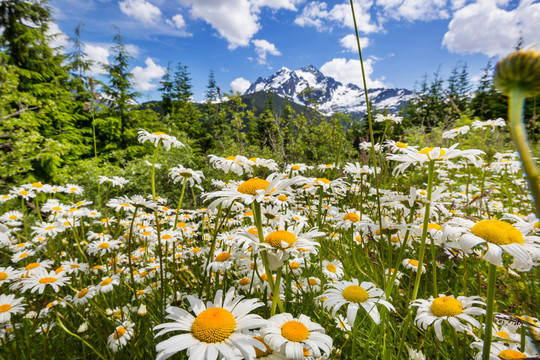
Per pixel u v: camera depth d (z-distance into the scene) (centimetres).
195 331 111
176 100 2984
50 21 1350
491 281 111
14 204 518
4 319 195
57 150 684
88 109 391
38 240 335
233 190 147
